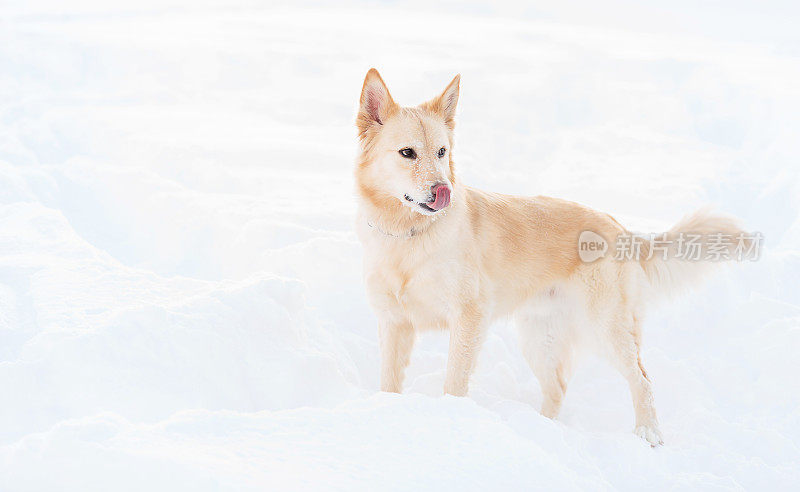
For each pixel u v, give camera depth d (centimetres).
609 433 402
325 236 671
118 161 909
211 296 429
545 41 1958
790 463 387
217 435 293
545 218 469
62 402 350
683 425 436
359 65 1493
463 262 420
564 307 479
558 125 1230
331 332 533
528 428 339
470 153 1034
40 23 1886
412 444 294
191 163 891
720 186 943
